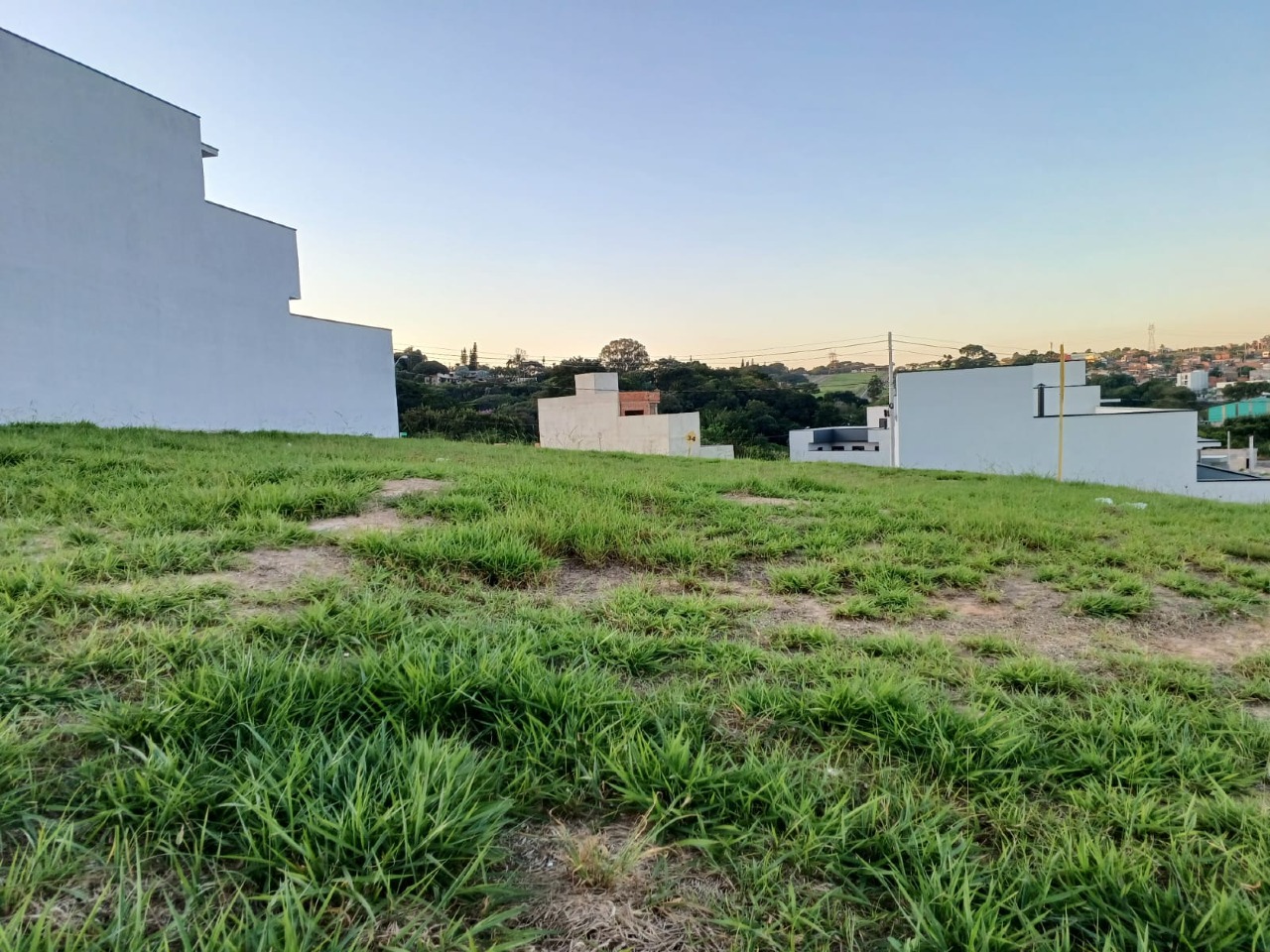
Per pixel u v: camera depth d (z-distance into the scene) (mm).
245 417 11984
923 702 2023
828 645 2660
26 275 8672
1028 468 21172
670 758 1604
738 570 3838
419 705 1741
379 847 1240
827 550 4172
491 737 1746
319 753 1483
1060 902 1269
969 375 21672
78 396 9273
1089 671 2598
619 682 2188
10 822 1283
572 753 1650
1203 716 2154
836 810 1471
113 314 9750
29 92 8703
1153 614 3438
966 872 1322
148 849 1238
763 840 1407
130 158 9992
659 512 4969
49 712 1660
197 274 11086
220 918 1068
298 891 1158
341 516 4188
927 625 3104
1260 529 6328
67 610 2264
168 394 10570
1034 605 3516
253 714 1660
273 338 12586
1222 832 1542
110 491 4148
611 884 1279
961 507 6281
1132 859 1389
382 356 15266
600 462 9133
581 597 3143
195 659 1965
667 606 2996
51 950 995
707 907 1238
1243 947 1182
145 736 1531
